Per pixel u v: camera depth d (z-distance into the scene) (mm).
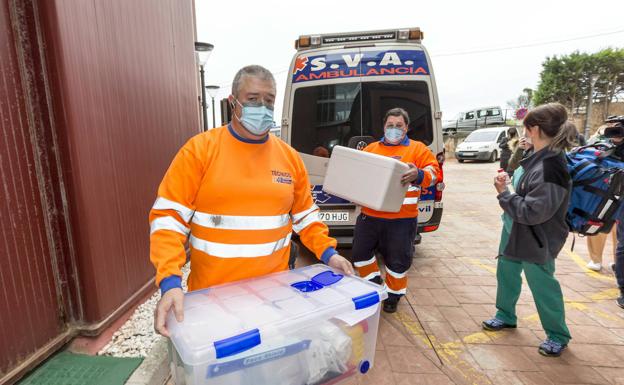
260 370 1101
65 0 2170
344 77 4043
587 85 31562
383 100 4027
